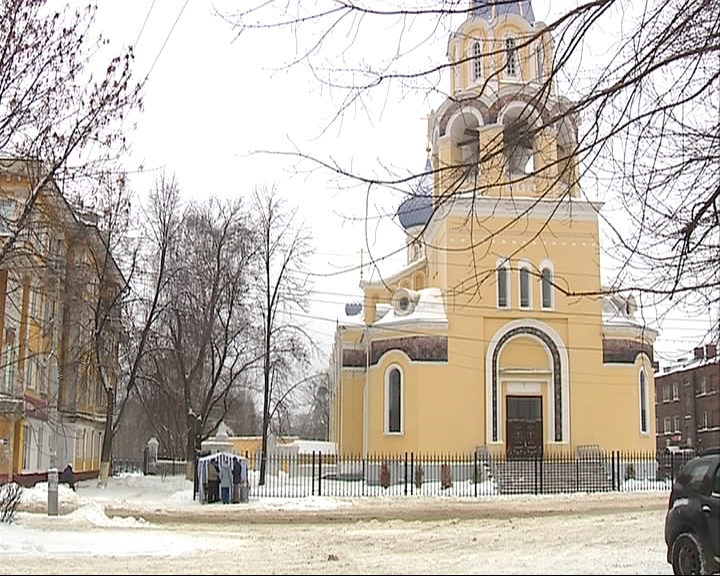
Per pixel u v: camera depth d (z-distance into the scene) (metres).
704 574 12.02
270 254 47.78
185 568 13.66
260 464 44.34
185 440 56.44
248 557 16.19
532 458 44.28
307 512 30.22
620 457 44.72
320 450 52.25
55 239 23.44
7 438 36.62
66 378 48.34
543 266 46.75
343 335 52.97
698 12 9.55
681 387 83.75
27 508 29.67
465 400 45.94
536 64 11.18
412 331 46.34
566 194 10.97
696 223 10.67
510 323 46.69
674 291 11.16
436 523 25.89
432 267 52.09
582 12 9.63
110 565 14.23
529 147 11.19
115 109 19.66
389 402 46.50
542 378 46.62
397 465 44.62
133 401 61.97
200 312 47.97
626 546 18.09
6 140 18.44
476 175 10.50
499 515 28.78
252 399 68.38
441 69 9.67
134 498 37.72
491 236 11.80
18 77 18.06
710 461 12.63
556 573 12.86
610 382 46.41
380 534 22.23
